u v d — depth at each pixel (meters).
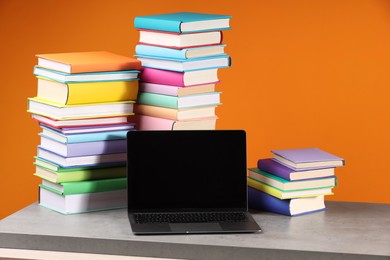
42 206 2.94
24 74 4.20
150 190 2.81
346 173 4.02
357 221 2.80
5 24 4.18
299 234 2.67
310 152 2.96
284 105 4.03
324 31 3.96
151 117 3.01
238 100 4.06
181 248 2.59
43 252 2.66
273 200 2.88
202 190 2.83
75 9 4.14
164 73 2.95
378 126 3.96
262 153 4.07
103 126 2.89
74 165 2.86
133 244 2.61
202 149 2.84
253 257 2.56
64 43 4.16
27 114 4.21
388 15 3.90
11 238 2.67
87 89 2.85
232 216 2.79
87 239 2.63
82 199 2.87
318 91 3.99
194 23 2.92
